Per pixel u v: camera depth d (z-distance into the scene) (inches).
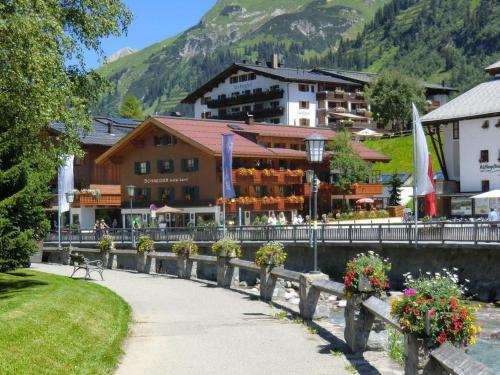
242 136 2682.1
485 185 2271.2
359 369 474.3
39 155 845.2
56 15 789.9
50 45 713.0
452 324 359.9
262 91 4119.1
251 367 488.7
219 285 1065.5
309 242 1557.6
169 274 1368.1
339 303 1045.2
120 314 716.7
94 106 946.7
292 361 504.4
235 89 4291.3
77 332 554.3
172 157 2576.3
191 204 2500.0
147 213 2647.6
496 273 1274.6
